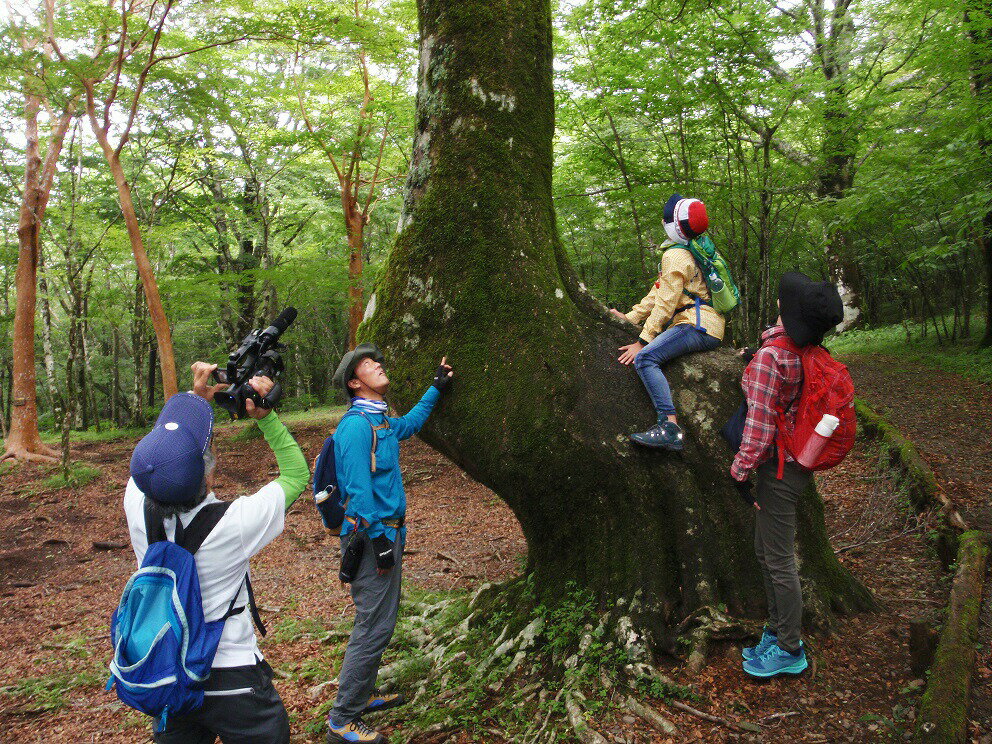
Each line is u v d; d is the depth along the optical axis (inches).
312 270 579.5
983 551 144.0
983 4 310.3
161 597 73.2
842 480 237.9
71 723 156.3
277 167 738.8
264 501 82.7
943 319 524.7
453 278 136.9
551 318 135.6
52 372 628.1
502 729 117.0
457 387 134.7
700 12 366.9
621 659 120.6
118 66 438.9
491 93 138.4
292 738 131.0
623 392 133.0
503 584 169.5
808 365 106.3
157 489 75.4
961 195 347.3
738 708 108.1
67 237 665.6
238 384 88.0
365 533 117.9
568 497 135.9
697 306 131.9
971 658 106.7
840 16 476.7
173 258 842.2
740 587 127.6
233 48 590.6
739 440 114.7
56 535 360.5
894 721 100.6
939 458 243.0
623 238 670.5
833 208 403.9
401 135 602.5
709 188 411.5
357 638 117.2
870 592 139.8
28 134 580.4
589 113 429.4
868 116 400.2
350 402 124.3
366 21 474.3
